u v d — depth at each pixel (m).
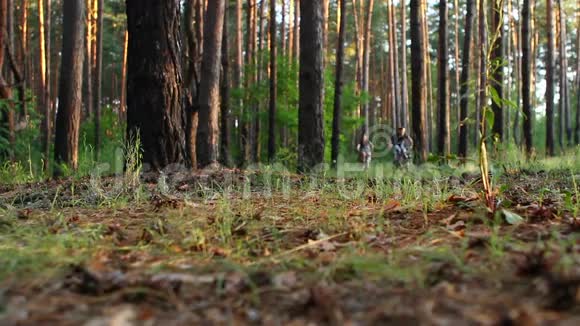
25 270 2.51
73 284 2.33
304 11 11.50
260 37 27.47
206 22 13.76
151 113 8.03
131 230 3.90
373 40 45.59
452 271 2.34
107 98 50.19
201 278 2.39
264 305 2.01
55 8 38.88
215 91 13.68
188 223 3.81
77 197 5.81
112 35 41.06
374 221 3.91
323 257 2.83
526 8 17.61
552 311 1.76
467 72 16.95
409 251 2.82
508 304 1.83
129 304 2.03
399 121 33.19
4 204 5.59
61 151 12.97
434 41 47.62
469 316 1.72
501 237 3.03
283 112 23.48
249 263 2.76
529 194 5.54
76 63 13.16
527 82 17.64
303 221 4.05
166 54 8.09
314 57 11.45
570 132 31.88
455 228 3.50
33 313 1.89
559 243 2.70
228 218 3.76
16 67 14.83
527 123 17.67
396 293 2.06
